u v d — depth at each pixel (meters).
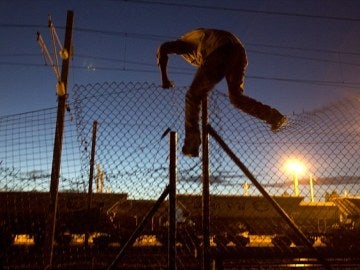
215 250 3.82
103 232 10.36
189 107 3.70
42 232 8.61
